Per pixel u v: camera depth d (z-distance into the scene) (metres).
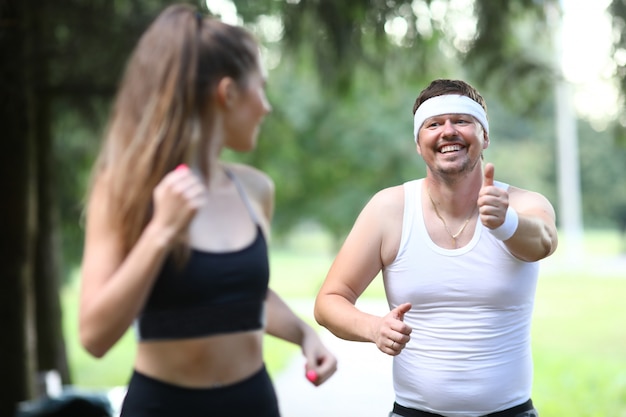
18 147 13.62
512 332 5.44
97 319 4.01
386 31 14.83
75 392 11.41
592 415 16.05
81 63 15.05
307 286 53.12
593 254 77.69
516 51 16.16
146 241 4.00
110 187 4.42
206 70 4.68
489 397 5.39
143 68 4.65
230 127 4.86
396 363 5.63
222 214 4.78
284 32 15.02
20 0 12.76
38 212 17.42
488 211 4.94
